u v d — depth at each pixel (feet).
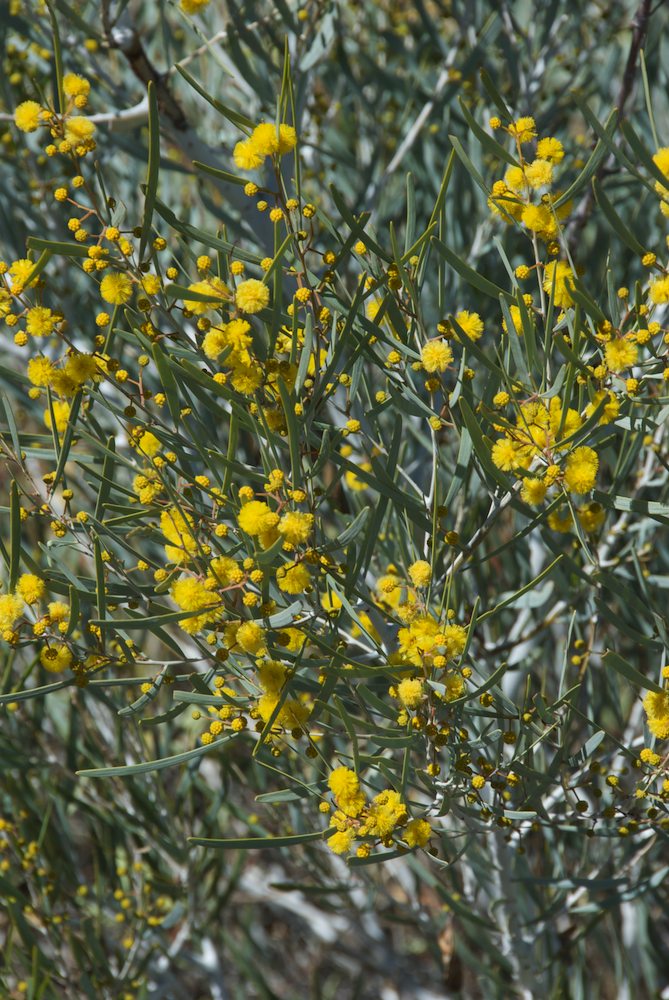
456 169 4.98
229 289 3.96
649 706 4.05
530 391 4.02
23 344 4.01
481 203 5.15
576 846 5.13
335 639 4.07
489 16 5.39
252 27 4.61
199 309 3.99
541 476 4.02
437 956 5.81
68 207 5.01
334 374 4.12
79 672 4.04
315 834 4.02
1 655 4.96
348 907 5.46
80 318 5.04
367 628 4.23
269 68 4.67
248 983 8.22
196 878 5.02
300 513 3.92
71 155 4.02
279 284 3.95
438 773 4.07
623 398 4.02
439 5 5.40
